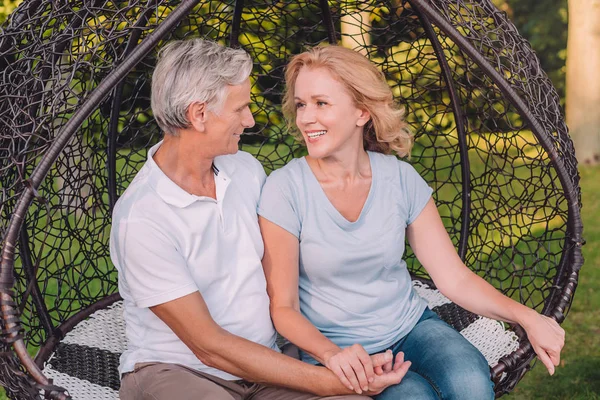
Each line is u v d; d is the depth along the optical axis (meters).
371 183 2.25
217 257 2.10
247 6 3.03
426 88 3.05
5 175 2.15
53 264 4.27
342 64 2.15
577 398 3.03
